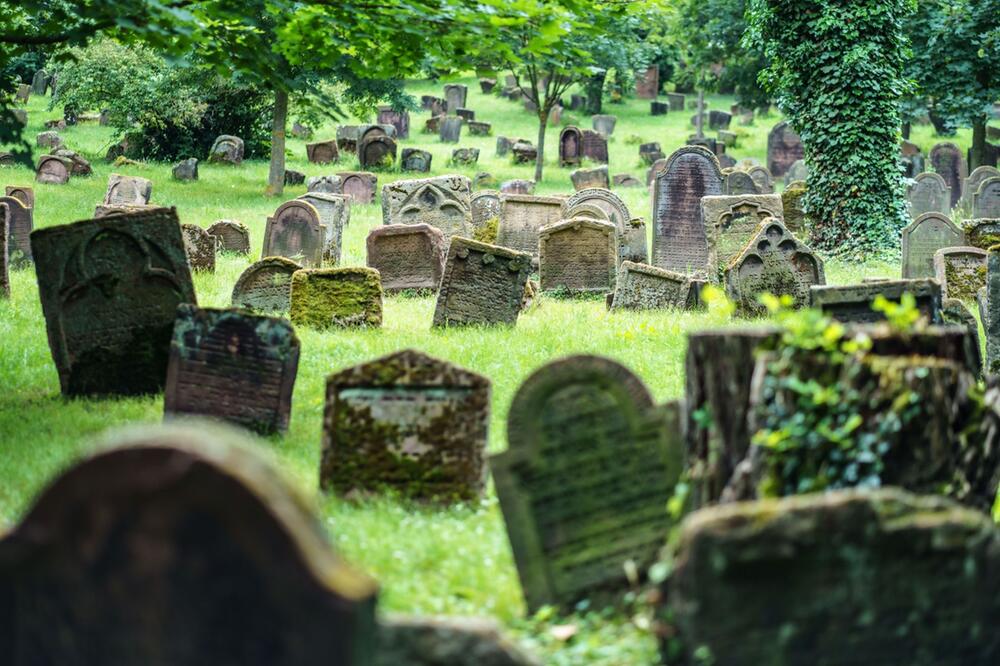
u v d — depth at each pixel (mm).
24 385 12953
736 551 4938
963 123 41094
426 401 8617
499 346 14938
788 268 17984
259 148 48125
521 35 13312
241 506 4125
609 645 5844
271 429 10680
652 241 24781
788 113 28391
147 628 4230
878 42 26453
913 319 6621
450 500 8539
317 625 4129
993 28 39906
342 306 16500
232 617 4184
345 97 44688
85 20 12391
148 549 4203
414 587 6727
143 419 11203
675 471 6660
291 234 23531
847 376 6133
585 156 49906
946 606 5145
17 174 36781
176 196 35719
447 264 16641
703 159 24516
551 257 20797
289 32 13281
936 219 22703
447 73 14164
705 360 6383
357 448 8633
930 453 6328
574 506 6590
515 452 6559
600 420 6688
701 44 55031
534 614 6426
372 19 12711
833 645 5062
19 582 4293
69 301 12367
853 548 5012
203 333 10656
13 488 8734
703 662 4980
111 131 52188
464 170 46312
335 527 7766
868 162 26406
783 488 6012
